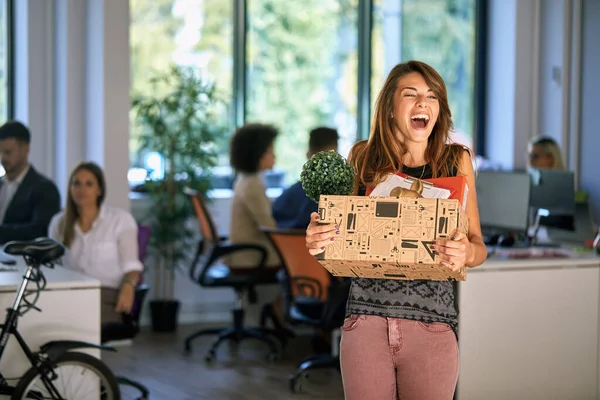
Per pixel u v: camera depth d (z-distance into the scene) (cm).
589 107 775
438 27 832
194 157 704
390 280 246
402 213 232
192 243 736
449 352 245
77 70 682
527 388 462
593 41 770
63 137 686
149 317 721
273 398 513
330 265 240
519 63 795
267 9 788
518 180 555
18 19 700
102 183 508
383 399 246
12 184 593
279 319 655
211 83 769
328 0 807
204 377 559
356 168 260
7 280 404
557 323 466
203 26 766
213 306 743
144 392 504
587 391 473
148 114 702
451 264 228
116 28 651
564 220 575
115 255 505
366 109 820
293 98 801
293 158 804
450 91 837
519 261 461
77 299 401
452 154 253
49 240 386
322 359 546
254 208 629
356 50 819
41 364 384
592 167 774
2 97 712
